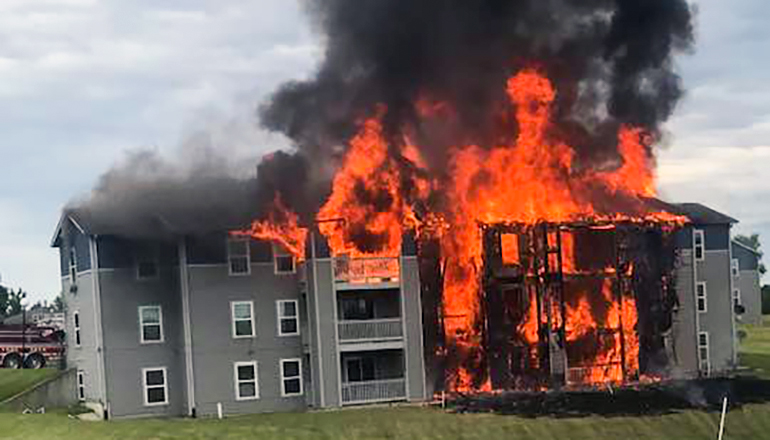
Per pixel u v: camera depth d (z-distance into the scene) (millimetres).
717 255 58219
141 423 41875
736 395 48781
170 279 49438
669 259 54375
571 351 51875
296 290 49906
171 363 48906
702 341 57000
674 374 54688
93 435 38656
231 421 43312
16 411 47688
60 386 50500
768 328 82312
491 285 50750
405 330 48562
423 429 41438
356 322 47906
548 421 43031
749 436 42125
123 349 48250
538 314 50969
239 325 48812
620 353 52531
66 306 54562
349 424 42219
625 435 41406
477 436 40594
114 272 48531
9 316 102188
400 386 48219
